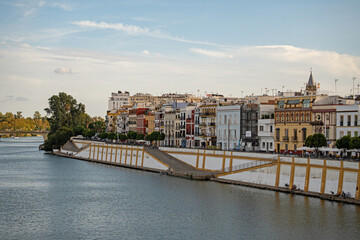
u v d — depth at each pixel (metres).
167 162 159.25
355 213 86.56
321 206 92.25
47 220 89.88
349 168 93.38
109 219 90.06
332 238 74.94
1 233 80.94
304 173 103.44
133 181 138.00
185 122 185.62
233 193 109.44
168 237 77.50
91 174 160.00
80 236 78.81
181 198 107.25
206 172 138.75
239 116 153.62
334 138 120.81
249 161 122.00
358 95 143.00
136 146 180.88
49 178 150.38
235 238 76.25
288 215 87.56
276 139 137.12
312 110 126.19
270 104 149.62
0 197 114.12
